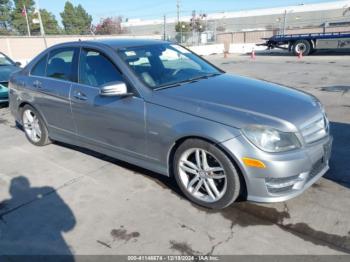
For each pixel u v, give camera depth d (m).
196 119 3.14
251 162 2.90
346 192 3.52
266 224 3.05
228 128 2.98
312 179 3.17
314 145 3.09
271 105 3.19
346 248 2.71
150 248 2.82
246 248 2.76
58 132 4.73
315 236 2.86
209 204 3.29
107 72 3.91
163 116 3.34
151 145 3.54
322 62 16.91
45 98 4.65
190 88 3.59
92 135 4.18
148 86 3.58
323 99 7.86
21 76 5.14
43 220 3.28
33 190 3.87
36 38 30.72
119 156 3.98
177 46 4.75
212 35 35.06
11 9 71.69
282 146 2.91
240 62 19.12
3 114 7.54
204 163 3.23
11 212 3.44
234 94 3.43
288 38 23.34
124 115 3.65
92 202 3.55
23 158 4.82
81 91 4.11
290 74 12.68
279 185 2.95
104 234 3.03
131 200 3.54
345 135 5.23
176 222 3.15
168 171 3.55
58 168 4.42
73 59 4.35
